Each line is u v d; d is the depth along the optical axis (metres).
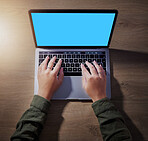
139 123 0.72
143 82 0.76
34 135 0.60
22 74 0.76
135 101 0.74
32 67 0.77
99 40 0.74
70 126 0.71
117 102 0.74
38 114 0.62
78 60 0.76
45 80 0.70
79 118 0.72
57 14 0.65
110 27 0.70
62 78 0.73
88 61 0.76
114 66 0.78
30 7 0.83
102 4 0.84
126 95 0.74
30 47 0.79
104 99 0.65
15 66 0.77
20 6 0.83
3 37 0.80
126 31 0.82
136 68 0.78
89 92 0.69
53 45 0.76
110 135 0.58
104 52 0.77
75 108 0.73
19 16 0.83
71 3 0.84
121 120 0.63
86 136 0.70
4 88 0.74
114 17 0.66
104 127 0.60
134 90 0.75
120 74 0.77
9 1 0.83
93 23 0.68
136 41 0.81
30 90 0.74
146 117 0.72
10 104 0.73
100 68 0.73
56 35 0.72
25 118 0.61
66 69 0.75
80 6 0.84
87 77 0.71
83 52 0.77
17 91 0.74
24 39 0.80
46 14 0.65
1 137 0.70
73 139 0.69
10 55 0.78
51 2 0.84
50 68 0.73
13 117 0.72
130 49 0.80
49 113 0.72
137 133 0.71
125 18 0.83
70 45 0.76
